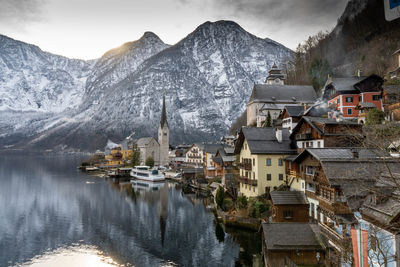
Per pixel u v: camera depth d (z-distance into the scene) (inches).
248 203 1971.0
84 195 3277.6
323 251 1122.7
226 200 2290.8
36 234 1959.9
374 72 3730.3
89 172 5728.3
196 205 2773.1
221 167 3543.3
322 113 2805.1
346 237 976.3
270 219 1642.5
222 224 2020.2
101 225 2149.4
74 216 2399.1
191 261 1514.5
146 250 1675.7
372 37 4837.6
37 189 3614.7
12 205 2763.3
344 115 2815.0
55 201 2952.8
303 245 1131.9
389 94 2119.8
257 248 1619.1
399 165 1002.7
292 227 1219.9
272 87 4534.9
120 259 1557.6
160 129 7037.4
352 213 1053.8
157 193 3432.6
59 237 1904.5
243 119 6382.9
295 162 1699.1
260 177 1991.9
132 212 2516.0
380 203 826.8
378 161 1032.8
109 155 7003.0
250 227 1815.9
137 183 4340.6
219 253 1595.7
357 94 2815.0
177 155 6673.2
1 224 2172.7
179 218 2314.2
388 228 729.6
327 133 1670.8
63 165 7229.3
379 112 2167.8
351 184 1043.9
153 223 2190.0
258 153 1984.5
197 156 5383.9
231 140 5103.3
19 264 1502.2
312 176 1460.4
